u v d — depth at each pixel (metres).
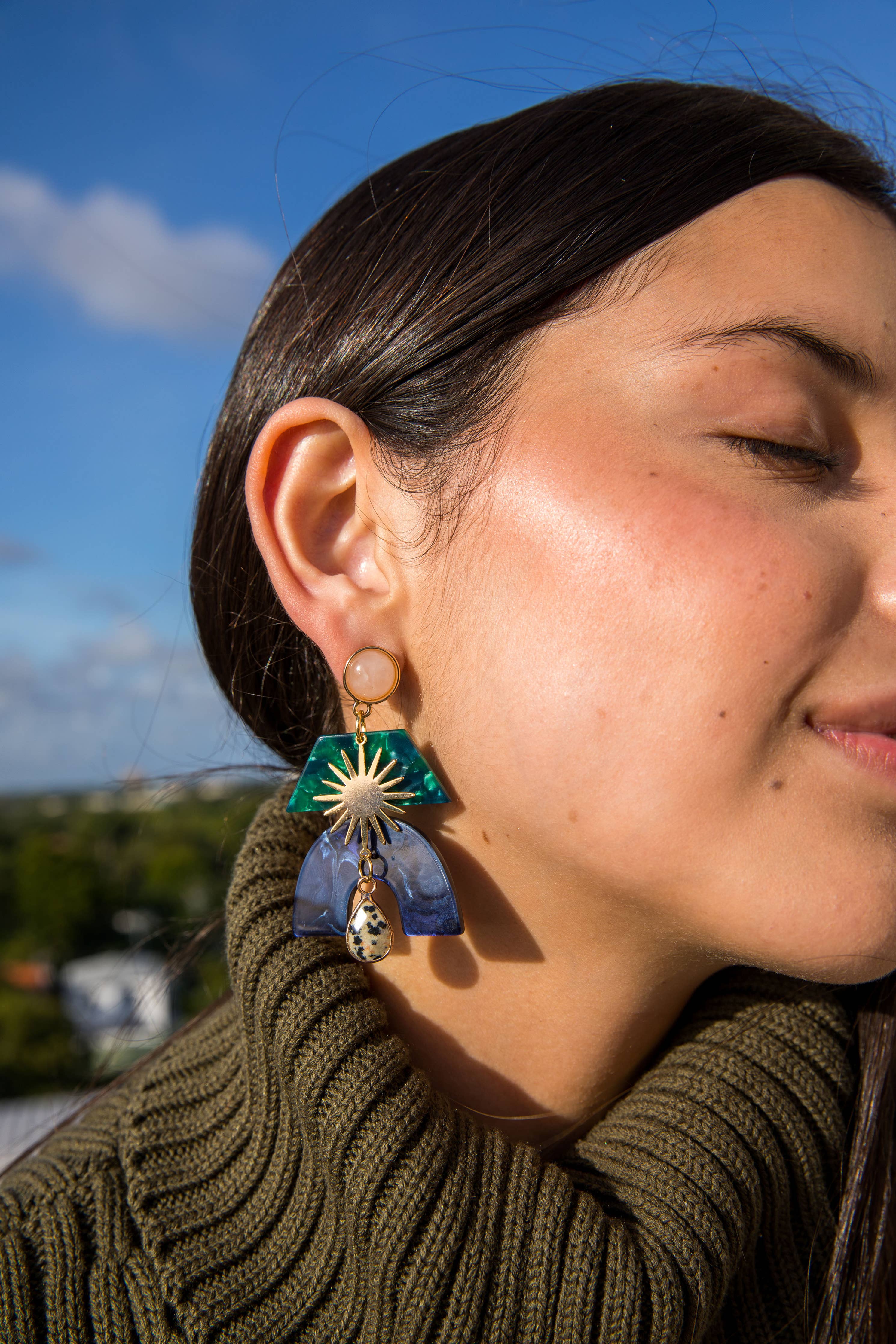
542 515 0.29
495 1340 0.27
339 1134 0.28
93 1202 0.30
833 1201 0.32
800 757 0.28
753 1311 0.31
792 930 0.28
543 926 0.30
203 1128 0.31
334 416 0.32
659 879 0.28
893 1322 0.33
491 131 0.33
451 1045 0.32
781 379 0.29
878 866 0.28
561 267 0.30
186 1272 0.29
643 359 0.29
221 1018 0.35
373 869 0.30
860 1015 0.34
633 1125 0.30
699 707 0.28
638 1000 0.31
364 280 0.33
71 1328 0.28
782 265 0.29
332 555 0.32
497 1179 0.28
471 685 0.30
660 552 0.28
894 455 0.29
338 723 0.34
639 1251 0.28
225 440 0.36
